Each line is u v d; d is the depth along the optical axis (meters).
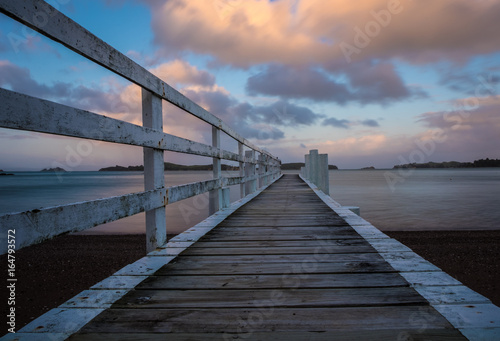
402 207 23.03
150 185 2.31
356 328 1.21
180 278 1.82
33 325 1.24
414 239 10.70
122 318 1.31
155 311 1.38
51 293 5.64
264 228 3.35
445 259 8.09
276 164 16.33
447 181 72.62
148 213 2.42
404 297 1.48
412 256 2.19
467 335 1.14
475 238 10.77
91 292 1.60
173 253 2.33
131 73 1.92
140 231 14.62
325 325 1.24
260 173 9.04
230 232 3.15
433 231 12.64
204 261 2.16
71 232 1.38
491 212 20.02
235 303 1.47
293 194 7.49
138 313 1.36
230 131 5.05
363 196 33.12
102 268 7.29
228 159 4.95
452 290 1.56
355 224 3.52
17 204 24.83
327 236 2.91
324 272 1.88
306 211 4.63
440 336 1.13
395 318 1.28
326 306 1.42
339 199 29.66
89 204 1.51
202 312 1.37
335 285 1.67
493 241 10.18
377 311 1.35
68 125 1.34
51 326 1.24
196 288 1.66
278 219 3.92
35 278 6.52
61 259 8.12
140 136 2.03
